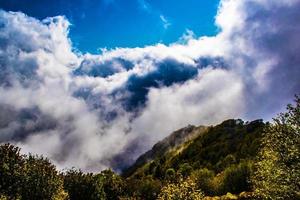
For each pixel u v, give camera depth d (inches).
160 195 1743.4
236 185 3528.5
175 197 1670.8
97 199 2341.3
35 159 1690.5
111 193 2714.1
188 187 1710.1
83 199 2303.2
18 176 1579.7
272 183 1322.6
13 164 1600.6
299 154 1268.5
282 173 1289.4
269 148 1380.4
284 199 1288.1
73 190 2304.4
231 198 2898.6
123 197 2748.5
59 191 1708.9
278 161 1312.7
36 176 1612.9
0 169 1556.3
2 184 1550.2
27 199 1572.3
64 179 2333.9
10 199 1494.8
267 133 1376.7
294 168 1278.3
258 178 1429.6
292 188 1272.1
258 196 1462.8
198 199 1688.0
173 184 1720.0
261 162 1384.1
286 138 1304.1
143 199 3280.0
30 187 1587.1
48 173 1652.3
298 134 1307.8
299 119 1315.2
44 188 1610.5
